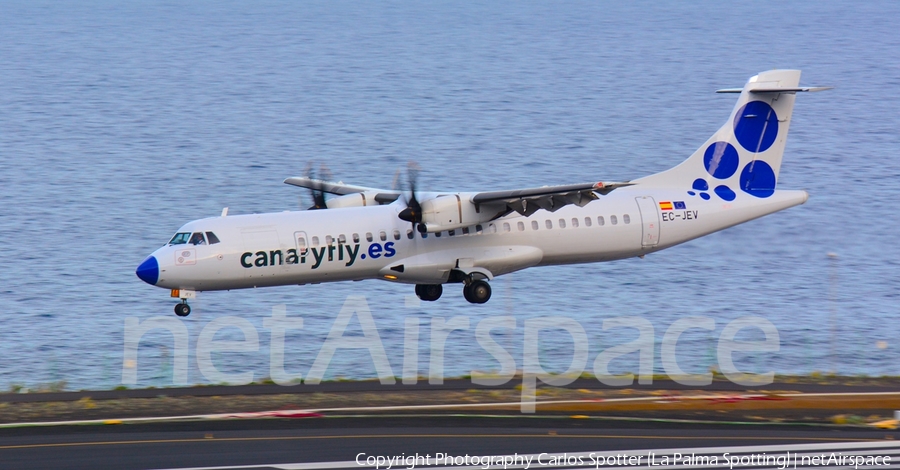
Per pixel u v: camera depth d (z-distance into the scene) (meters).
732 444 82.06
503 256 144.75
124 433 84.50
